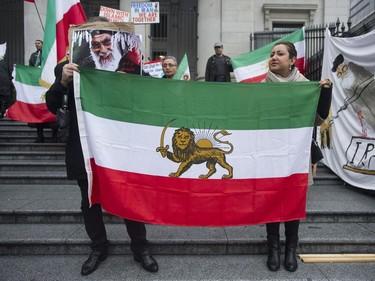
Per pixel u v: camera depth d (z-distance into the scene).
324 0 13.50
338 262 3.76
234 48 12.62
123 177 3.35
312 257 3.83
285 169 3.47
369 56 5.29
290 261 3.54
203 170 3.44
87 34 3.32
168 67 5.11
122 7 12.51
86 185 3.42
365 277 3.44
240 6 12.65
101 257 3.58
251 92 3.44
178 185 3.43
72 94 3.33
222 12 12.62
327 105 3.43
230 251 3.93
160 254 3.92
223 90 3.43
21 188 5.87
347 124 5.81
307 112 3.44
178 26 14.56
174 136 3.42
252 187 3.46
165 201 3.41
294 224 3.56
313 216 4.59
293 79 3.61
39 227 4.36
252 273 3.49
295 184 3.48
